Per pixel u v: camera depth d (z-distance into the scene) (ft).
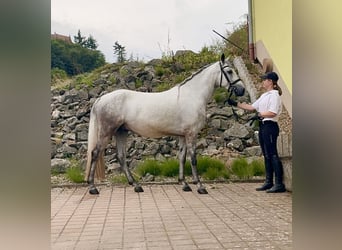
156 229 9.35
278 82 15.30
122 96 14.15
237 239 8.45
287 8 14.47
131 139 18.29
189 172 16.33
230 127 18.56
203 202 12.39
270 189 13.87
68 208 11.66
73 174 15.62
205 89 14.14
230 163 16.71
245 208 11.41
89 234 8.95
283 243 8.12
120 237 8.73
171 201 12.59
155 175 16.42
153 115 13.89
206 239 8.52
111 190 14.60
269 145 13.70
